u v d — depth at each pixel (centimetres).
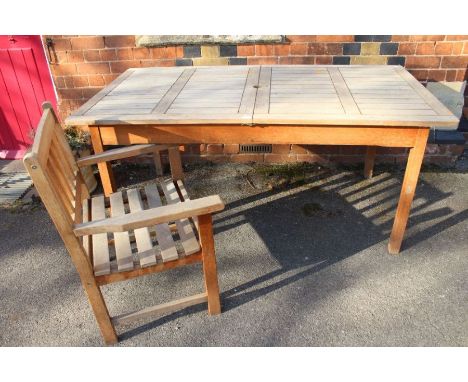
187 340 205
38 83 359
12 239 282
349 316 214
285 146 357
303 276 241
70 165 218
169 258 187
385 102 226
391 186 329
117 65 332
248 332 207
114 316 201
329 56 322
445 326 207
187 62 329
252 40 317
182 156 369
